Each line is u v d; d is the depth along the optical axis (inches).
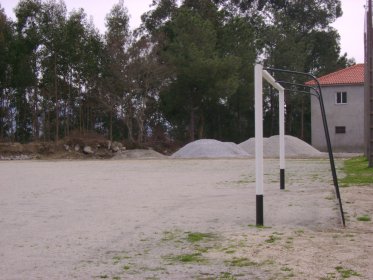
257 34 2273.6
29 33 1777.8
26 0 1828.2
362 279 202.4
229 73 1862.7
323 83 1772.9
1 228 341.1
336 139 1766.7
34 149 1635.1
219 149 1521.9
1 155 1562.5
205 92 1894.7
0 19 1806.1
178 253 257.0
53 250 270.4
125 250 267.3
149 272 222.1
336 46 2527.1
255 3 2455.7
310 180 644.7
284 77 2102.6
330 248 256.8
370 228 313.7
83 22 1887.3
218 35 2095.2
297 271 216.2
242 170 885.8
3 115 1877.5
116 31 1887.3
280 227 321.1
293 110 2314.2
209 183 647.1
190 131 2006.6
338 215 362.3
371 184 570.9
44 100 1895.9
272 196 484.7
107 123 2123.5
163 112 2086.6
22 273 224.1
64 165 1181.1
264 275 212.2
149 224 345.7
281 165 542.6
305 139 2324.1
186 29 1924.2
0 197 532.7
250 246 267.3
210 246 271.3
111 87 1847.9
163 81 1893.5
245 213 382.6
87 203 470.0
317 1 2507.4
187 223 345.7
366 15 910.4
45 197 526.3
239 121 2252.7
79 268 231.5
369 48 861.8
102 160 1467.8
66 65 1840.6
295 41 2329.0
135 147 1834.4
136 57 1817.2
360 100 1731.1
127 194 539.8
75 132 1836.9
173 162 1224.8
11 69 1784.0
